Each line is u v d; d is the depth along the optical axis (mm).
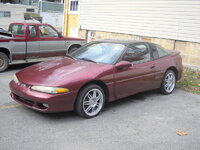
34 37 8789
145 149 3641
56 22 22672
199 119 4879
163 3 10094
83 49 5902
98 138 3904
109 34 12672
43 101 4199
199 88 7105
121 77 5086
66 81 4340
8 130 4031
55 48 9484
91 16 13531
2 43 7977
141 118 4801
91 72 4676
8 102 5340
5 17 18250
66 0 15391
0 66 8219
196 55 9406
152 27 10641
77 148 3584
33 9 20172
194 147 3768
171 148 3705
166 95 6438
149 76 5754
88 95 4641
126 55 5348
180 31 9719
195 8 9141
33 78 4555
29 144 3627
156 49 6215
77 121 4520
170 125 4531
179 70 6711
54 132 4043
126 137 3980
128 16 11539
